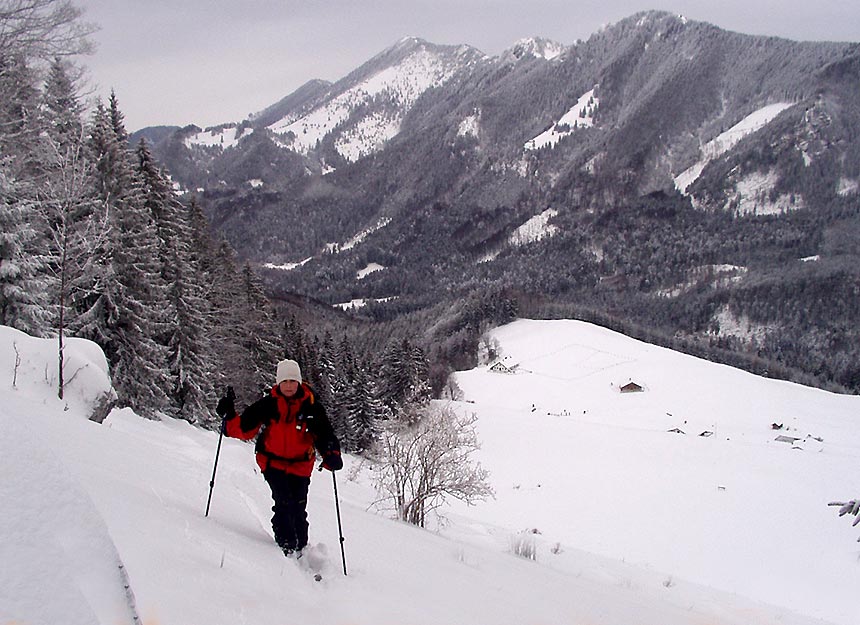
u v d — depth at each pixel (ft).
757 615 42.80
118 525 12.16
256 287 151.23
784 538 109.81
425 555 23.71
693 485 146.30
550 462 174.09
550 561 48.21
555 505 131.13
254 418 17.30
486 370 426.10
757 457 170.19
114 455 24.38
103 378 50.96
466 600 17.51
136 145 100.12
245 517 21.34
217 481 29.04
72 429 27.27
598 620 20.89
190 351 101.71
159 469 25.91
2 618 6.06
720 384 362.94
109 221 75.00
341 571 16.26
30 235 62.28
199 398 102.32
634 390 360.69
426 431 59.21
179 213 104.73
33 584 6.67
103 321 81.25
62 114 66.18
